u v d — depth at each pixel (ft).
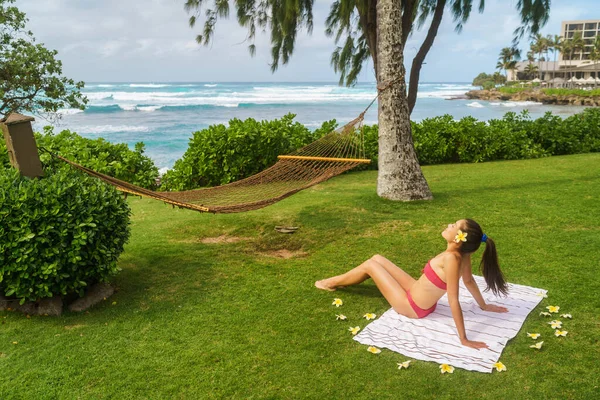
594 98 194.29
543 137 39.58
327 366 10.10
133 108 140.15
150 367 10.25
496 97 245.24
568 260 15.34
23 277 11.93
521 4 29.12
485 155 37.70
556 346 10.53
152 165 32.48
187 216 22.89
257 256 17.25
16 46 30.96
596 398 8.75
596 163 33.19
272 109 145.69
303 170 21.71
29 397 9.31
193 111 137.18
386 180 23.44
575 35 277.03
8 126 13.00
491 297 12.96
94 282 13.96
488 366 9.75
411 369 9.88
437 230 18.89
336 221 20.62
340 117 120.16
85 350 10.97
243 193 19.11
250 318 12.35
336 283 13.76
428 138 36.52
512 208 21.47
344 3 24.79
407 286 12.47
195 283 14.71
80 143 31.17
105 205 13.12
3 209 11.82
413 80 30.45
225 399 9.16
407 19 27.76
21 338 11.53
